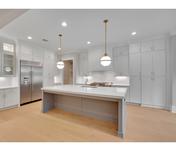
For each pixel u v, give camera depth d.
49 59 5.84
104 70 5.04
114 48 4.90
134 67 4.33
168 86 3.72
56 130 2.34
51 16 2.56
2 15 2.14
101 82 5.20
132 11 2.37
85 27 3.19
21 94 4.23
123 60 4.70
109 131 2.32
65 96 3.54
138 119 2.97
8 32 3.55
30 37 4.04
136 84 4.29
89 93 2.42
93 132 2.27
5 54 3.81
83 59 5.95
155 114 3.33
